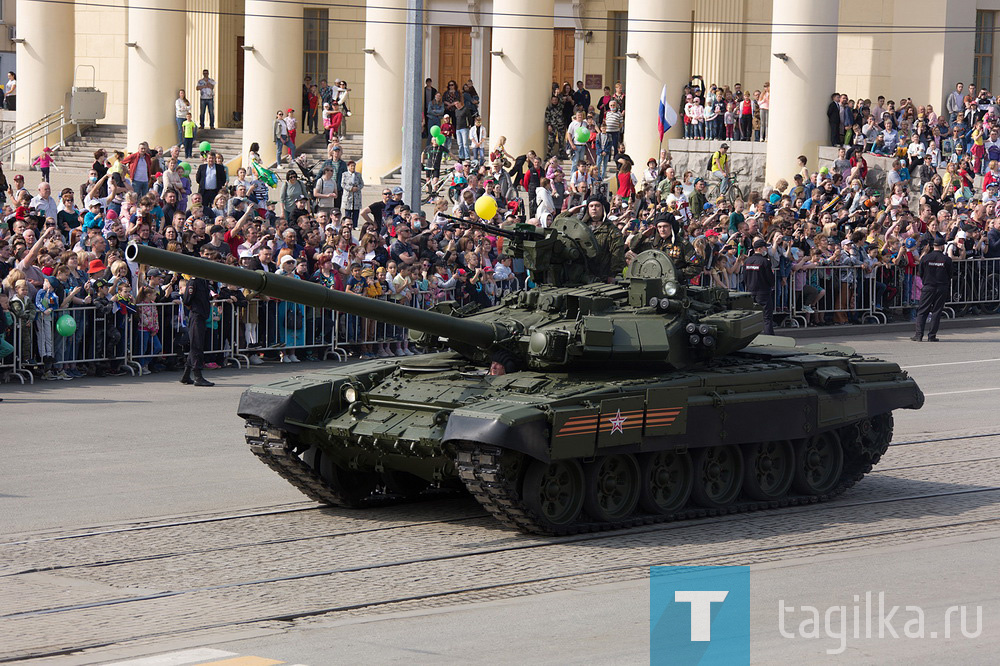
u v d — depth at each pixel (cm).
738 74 8712
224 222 5112
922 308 5750
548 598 2267
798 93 7256
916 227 6250
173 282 4619
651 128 7594
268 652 1947
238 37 9612
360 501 3025
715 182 7275
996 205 6600
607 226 3256
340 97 8044
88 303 4450
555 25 9162
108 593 2283
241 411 2925
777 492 3081
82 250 4575
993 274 6381
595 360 2855
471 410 2630
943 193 6944
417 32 5391
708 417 2891
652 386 2800
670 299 3009
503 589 2333
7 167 8331
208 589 2316
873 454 3284
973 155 7181
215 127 9200
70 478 3175
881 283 6119
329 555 2561
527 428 2594
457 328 2862
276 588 2325
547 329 2834
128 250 2395
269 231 4969
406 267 5056
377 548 2628
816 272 5912
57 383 4375
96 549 2580
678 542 2702
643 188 6600
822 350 3309
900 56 8550
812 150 7288
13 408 3953
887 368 3306
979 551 2628
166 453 3469
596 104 9162
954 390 4631
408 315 2789
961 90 8038
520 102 7656
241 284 2561
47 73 8850
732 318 3031
